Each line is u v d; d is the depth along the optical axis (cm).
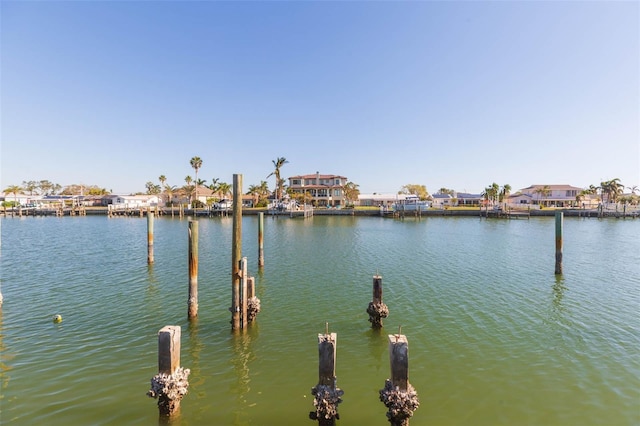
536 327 1501
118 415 917
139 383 1065
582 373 1122
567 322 1556
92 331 1453
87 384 1055
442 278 2398
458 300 1888
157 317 1622
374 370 1166
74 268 2700
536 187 12375
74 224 7188
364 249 3747
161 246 3922
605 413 926
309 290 2111
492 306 1783
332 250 3684
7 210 10162
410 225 6794
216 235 5109
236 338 1399
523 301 1862
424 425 883
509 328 1491
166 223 7425
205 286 2161
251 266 2833
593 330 1466
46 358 1212
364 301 1891
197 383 1076
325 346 862
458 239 4584
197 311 1609
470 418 909
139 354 1250
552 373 1123
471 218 8606
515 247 3850
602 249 3666
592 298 1916
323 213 9506
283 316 1658
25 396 990
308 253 3488
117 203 12325
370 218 8712
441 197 13262
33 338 1377
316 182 11925
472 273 2550
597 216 8538
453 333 1444
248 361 1215
